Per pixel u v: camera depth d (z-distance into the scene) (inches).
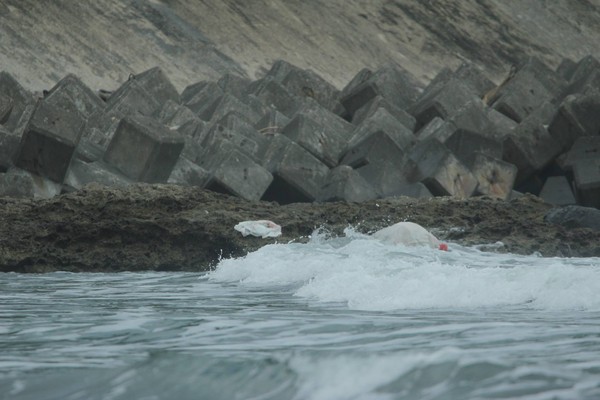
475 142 4239.7
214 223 2637.8
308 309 1534.2
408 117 4751.5
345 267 1978.3
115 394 808.9
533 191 4439.0
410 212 2827.3
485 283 1638.8
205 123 4370.1
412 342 1123.3
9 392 830.5
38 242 2600.9
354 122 4788.4
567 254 2549.2
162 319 1412.4
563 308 1493.6
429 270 1759.4
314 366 830.5
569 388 757.9
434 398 742.5
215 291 1930.4
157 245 2615.7
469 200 2938.0
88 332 1264.8
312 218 2738.7
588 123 4345.5
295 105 5216.5
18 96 4478.3
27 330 1289.4
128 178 3622.0
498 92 5374.0
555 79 5285.4
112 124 4367.6
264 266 2208.4
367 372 801.6
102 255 2588.6
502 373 789.9
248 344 1128.2
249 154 4025.6
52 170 3380.9
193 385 819.4
